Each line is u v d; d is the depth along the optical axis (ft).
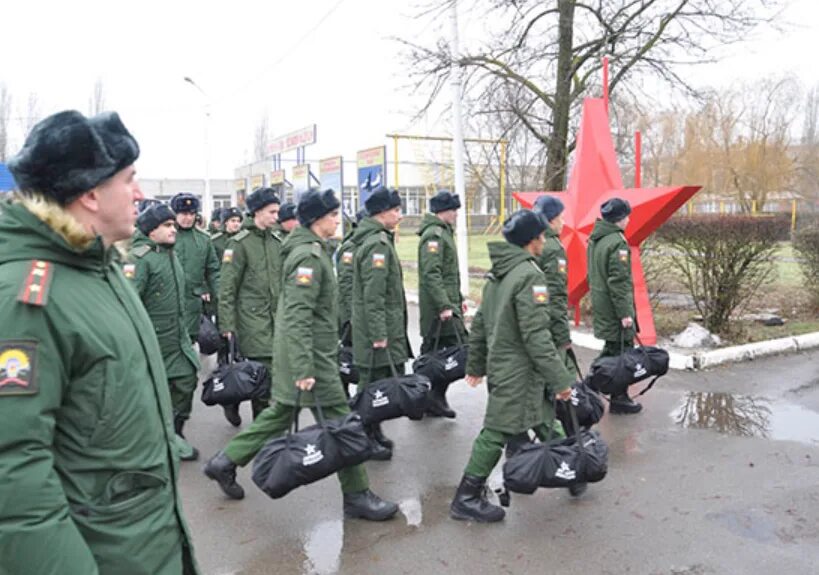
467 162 65.36
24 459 4.67
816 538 12.20
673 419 19.11
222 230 28.96
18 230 5.08
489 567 11.47
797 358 25.61
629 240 25.99
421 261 19.90
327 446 11.73
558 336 16.37
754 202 103.45
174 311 16.53
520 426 12.59
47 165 5.07
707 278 27.96
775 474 15.14
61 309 5.01
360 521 13.29
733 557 11.60
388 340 17.52
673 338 28.02
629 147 44.19
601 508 13.66
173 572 5.89
